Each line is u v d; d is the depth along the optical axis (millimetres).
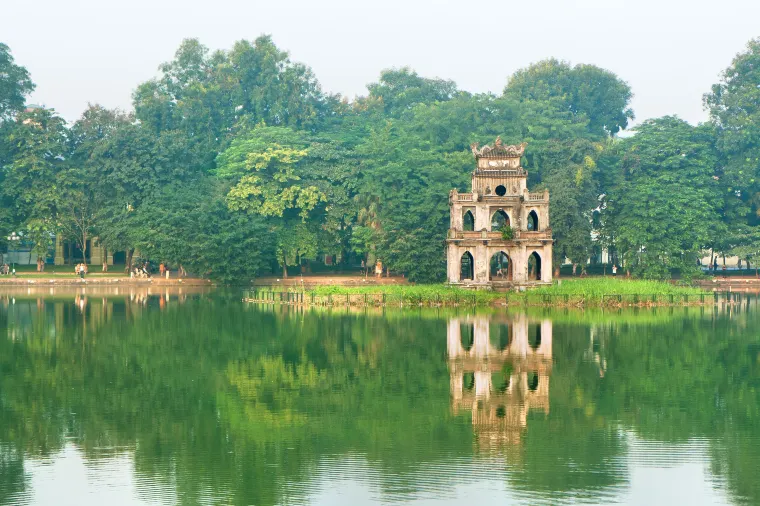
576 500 42844
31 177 170125
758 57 174125
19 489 44906
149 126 188125
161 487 45031
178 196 166375
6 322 102500
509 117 178625
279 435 53594
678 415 57656
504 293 122125
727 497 43219
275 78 197375
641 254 158750
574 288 122812
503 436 53000
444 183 155875
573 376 69688
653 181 164500
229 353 80625
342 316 108438
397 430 54344
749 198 177875
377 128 188375
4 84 177750
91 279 165125
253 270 158250
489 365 74000
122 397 63312
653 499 42969
